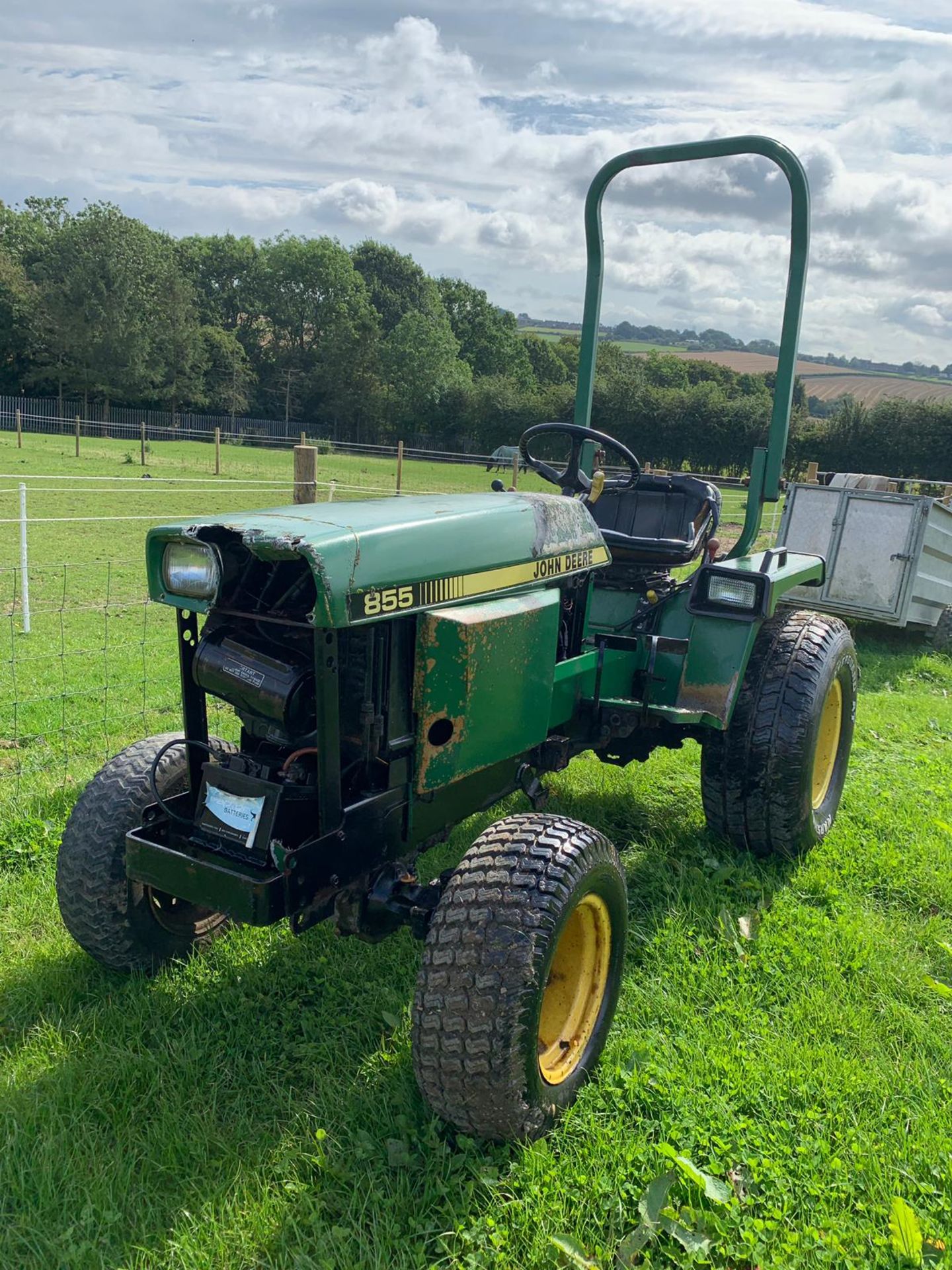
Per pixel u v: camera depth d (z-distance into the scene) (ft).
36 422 136.98
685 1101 7.55
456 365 180.34
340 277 202.08
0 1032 8.35
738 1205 6.62
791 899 11.23
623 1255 6.17
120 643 22.65
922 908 11.39
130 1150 6.94
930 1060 8.38
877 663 25.70
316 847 7.18
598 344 13.01
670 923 10.39
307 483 18.92
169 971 9.23
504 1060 6.72
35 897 10.53
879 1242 6.27
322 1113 7.41
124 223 159.33
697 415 119.55
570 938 7.95
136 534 39.40
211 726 15.98
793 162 11.28
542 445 118.42
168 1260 6.14
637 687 11.46
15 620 24.47
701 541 12.28
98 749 15.51
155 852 7.55
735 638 11.21
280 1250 6.22
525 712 8.79
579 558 9.87
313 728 7.70
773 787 11.53
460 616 7.78
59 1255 6.10
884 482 30.17
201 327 184.96
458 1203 6.60
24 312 156.46
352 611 6.91
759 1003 9.12
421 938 7.90
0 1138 7.06
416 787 7.86
